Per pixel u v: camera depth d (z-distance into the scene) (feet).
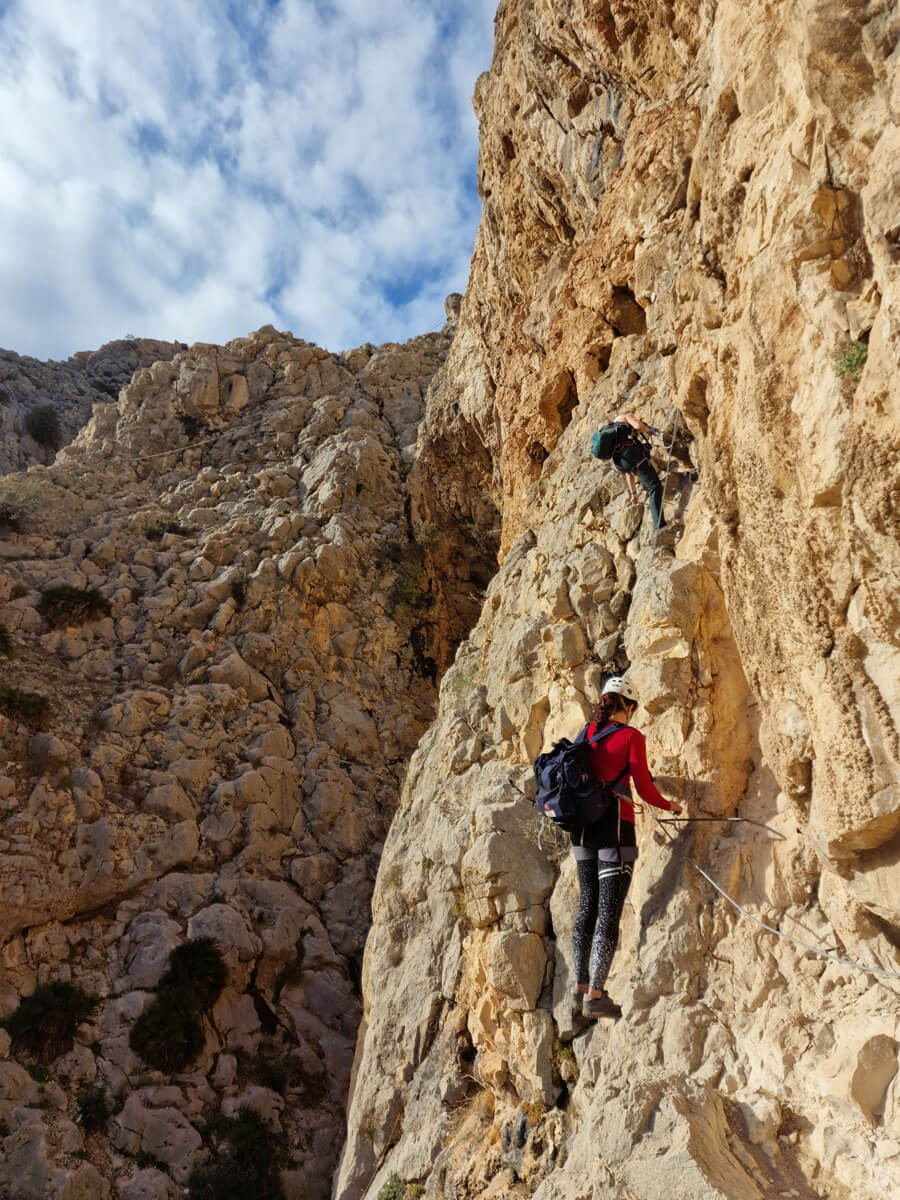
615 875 15.11
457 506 69.05
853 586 10.87
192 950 49.47
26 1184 38.63
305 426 93.15
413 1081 23.12
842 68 9.87
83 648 65.41
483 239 50.88
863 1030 11.44
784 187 11.69
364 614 72.74
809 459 11.13
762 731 14.26
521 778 22.57
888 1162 10.12
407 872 28.25
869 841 11.51
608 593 22.50
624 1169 11.32
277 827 58.85
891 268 9.31
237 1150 43.50
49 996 45.55
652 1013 13.89
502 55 41.63
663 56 28.25
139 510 80.84
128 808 55.01
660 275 25.80
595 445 21.80
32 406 121.29
